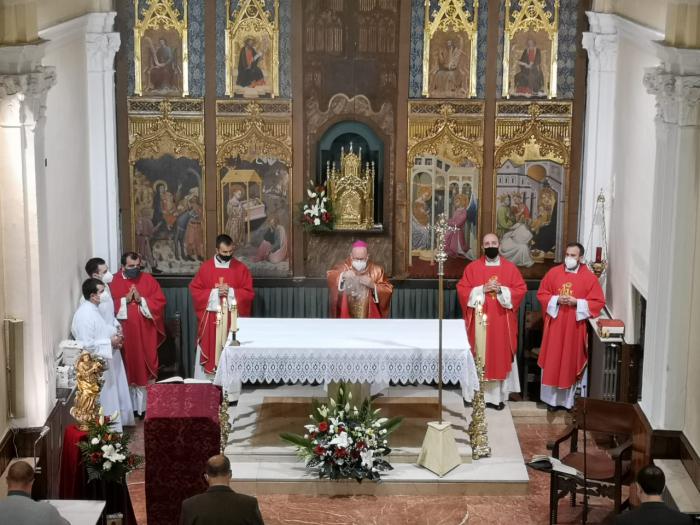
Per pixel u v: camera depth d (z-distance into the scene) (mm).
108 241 15094
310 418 13469
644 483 8297
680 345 11281
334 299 14656
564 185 15320
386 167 15383
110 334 13469
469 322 14703
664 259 11289
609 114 14891
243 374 12500
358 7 15000
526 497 12234
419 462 12477
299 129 15195
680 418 11383
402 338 12875
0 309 11156
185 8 14906
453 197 15398
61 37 12992
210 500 8234
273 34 15008
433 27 15023
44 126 11844
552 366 14445
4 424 11227
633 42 13617
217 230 15430
